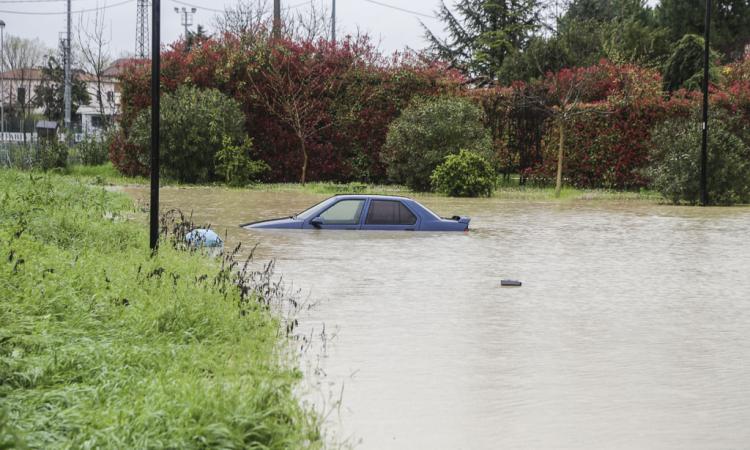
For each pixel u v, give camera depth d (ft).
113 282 66.49
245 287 68.44
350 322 66.28
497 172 232.12
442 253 105.81
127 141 227.20
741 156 203.51
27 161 232.32
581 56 331.77
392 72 235.81
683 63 275.59
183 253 89.25
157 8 83.66
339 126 237.45
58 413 39.19
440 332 63.41
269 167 227.81
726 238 124.98
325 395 47.83
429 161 208.23
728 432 42.37
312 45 238.48
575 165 230.27
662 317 69.72
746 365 55.01
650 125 224.33
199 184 220.23
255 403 40.57
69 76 387.14
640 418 44.42
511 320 68.03
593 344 60.34
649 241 120.78
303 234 120.57
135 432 35.65
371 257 101.24
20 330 52.34
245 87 233.96
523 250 109.70
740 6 358.64
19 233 77.46
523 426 43.09
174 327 57.16
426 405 46.32
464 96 235.81
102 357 48.34
